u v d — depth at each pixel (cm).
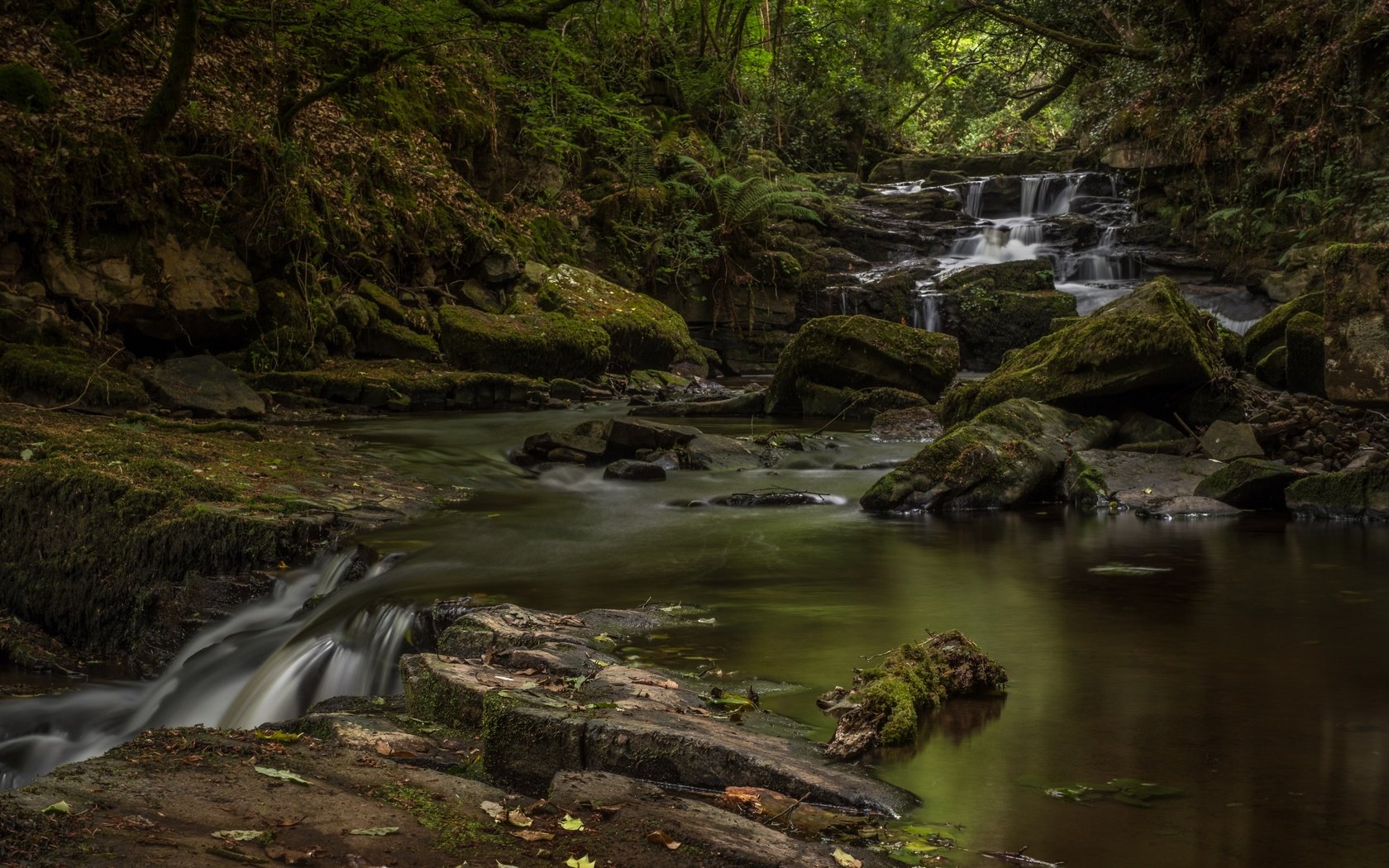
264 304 1466
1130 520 858
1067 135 3084
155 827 284
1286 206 1983
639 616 555
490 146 2050
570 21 2170
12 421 927
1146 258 2205
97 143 1293
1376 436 943
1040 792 346
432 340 1659
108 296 1292
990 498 914
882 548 745
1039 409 1000
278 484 866
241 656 631
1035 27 2364
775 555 721
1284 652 498
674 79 2475
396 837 293
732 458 1125
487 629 498
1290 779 354
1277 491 893
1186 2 2088
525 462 1092
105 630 729
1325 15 1883
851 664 479
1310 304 1097
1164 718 412
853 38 2850
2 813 282
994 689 451
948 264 2323
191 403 1199
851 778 350
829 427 1363
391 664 579
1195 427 1030
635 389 1723
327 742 383
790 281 2230
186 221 1393
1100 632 533
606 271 2136
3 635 724
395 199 1752
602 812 314
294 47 1680
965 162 2834
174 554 731
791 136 2798
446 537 769
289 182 1515
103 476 776
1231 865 297
